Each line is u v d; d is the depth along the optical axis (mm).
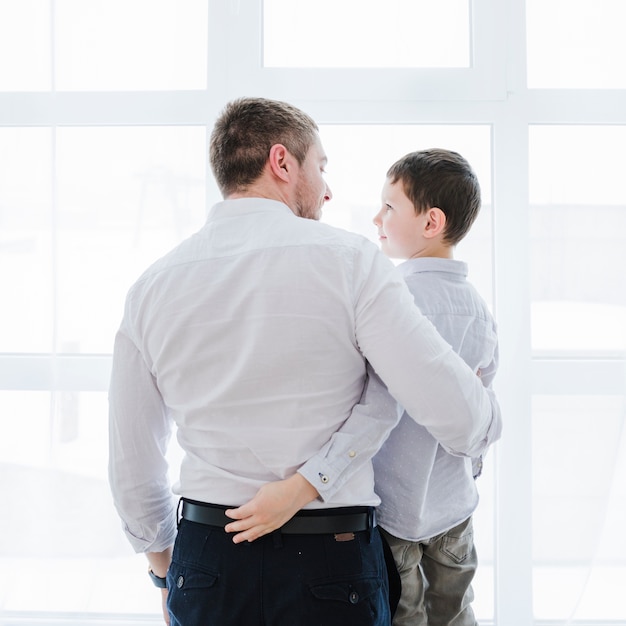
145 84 1687
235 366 906
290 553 896
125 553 1648
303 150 1025
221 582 899
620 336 1682
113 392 1003
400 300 896
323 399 911
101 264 1659
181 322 923
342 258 898
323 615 885
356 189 1698
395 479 1137
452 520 1193
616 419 1678
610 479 1672
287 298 887
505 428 1684
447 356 896
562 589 1674
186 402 948
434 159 1212
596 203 1692
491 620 1699
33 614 1631
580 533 1673
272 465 912
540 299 1690
